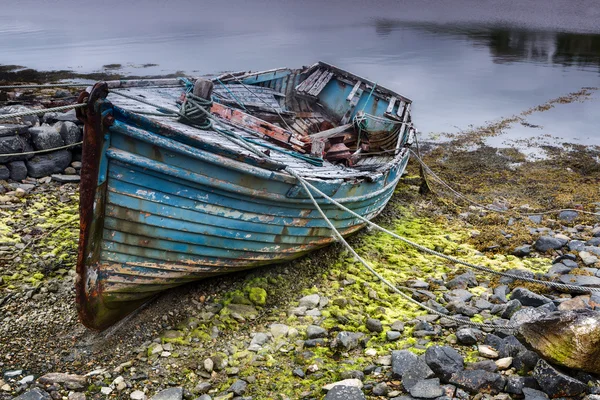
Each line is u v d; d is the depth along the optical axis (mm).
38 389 4332
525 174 11875
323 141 8164
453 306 6035
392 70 22828
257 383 4684
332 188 6234
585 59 26203
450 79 21484
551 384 4262
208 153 4844
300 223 6277
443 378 4574
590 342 4254
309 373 4805
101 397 4422
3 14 44188
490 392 4402
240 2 58250
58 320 5395
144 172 4664
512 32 36094
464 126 15531
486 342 5207
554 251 7914
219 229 5477
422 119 16188
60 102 10859
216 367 4855
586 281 6590
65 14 45188
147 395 4477
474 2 60188
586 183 11289
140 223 4887
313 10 51438
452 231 8828
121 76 19469
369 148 10242
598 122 15906
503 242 8211
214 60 23781
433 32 35750
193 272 5695
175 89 8594
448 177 11695
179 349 5105
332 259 7281
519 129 15250
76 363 4824
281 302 6094
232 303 5910
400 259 7559
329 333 5477
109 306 5113
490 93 19359
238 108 8977
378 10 52250
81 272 4664
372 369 4812
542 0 60812
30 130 8750
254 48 27688
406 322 5754
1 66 21203
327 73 11781
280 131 7340
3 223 7254
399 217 9359
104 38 30938
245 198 5438
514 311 5801
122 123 4371
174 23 39500
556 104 17859
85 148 4324
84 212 4477
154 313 5629
